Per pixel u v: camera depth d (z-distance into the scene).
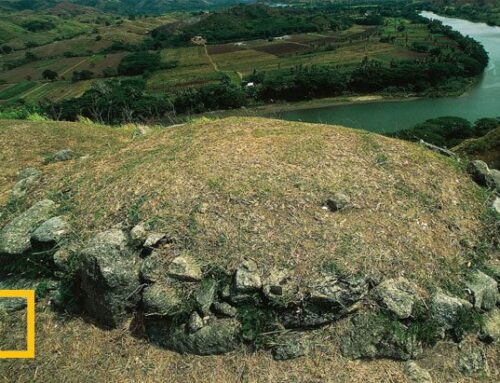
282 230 5.27
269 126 7.86
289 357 4.65
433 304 4.91
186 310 4.88
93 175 6.96
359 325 4.77
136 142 8.05
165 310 4.89
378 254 5.13
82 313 5.43
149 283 5.11
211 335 4.75
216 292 4.93
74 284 5.51
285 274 4.87
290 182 5.87
